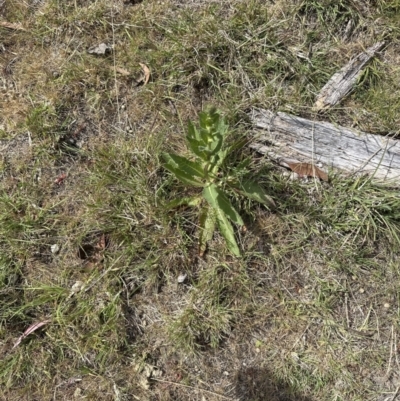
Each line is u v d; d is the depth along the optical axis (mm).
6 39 1498
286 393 1272
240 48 1423
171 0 1483
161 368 1294
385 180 1313
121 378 1289
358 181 1317
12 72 1476
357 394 1262
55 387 1293
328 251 1321
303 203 1331
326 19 1448
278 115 1361
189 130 1231
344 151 1331
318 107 1381
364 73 1412
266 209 1340
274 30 1437
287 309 1305
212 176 1262
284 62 1410
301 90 1405
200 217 1309
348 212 1322
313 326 1299
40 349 1305
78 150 1396
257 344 1298
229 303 1311
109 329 1293
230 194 1316
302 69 1407
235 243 1256
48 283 1333
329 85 1402
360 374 1272
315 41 1444
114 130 1420
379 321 1294
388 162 1314
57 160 1400
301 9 1455
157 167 1352
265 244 1331
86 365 1298
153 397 1280
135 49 1445
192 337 1285
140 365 1289
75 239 1348
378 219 1312
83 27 1481
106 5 1491
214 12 1456
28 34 1492
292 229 1333
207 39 1419
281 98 1382
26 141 1413
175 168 1239
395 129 1368
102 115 1428
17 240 1344
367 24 1448
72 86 1437
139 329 1312
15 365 1295
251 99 1381
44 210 1366
